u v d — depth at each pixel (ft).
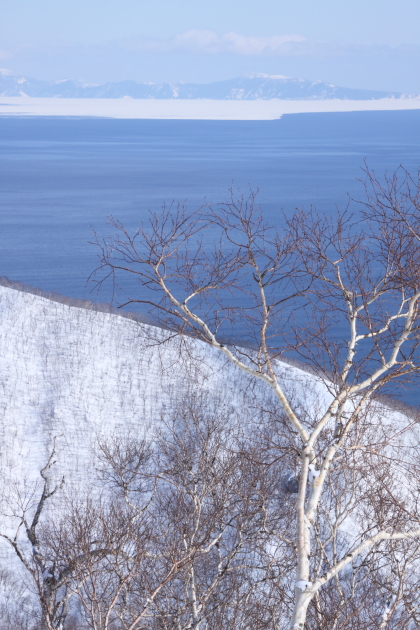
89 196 453.58
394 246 26.78
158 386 90.38
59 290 187.83
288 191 460.55
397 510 30.76
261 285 27.30
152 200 426.92
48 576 36.19
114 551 33.04
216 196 440.45
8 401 88.28
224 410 78.02
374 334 26.68
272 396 80.64
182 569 30.76
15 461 73.92
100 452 74.90
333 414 25.43
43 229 313.73
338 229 29.37
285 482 42.93
